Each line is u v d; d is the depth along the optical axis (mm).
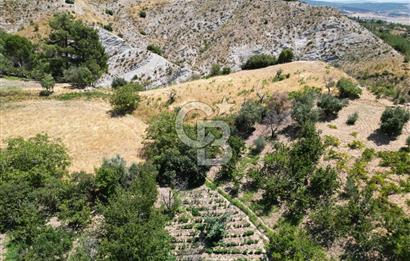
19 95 53344
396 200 26859
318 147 32500
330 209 26844
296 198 28828
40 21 89188
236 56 93500
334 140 34312
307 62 57031
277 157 32375
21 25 88438
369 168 30453
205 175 34938
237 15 105375
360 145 33156
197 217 29906
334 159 32125
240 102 47531
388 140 33594
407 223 24281
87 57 69062
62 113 48906
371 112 38812
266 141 37406
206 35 103625
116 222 24844
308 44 94688
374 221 25625
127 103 48844
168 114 42531
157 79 74125
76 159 39812
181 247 26703
